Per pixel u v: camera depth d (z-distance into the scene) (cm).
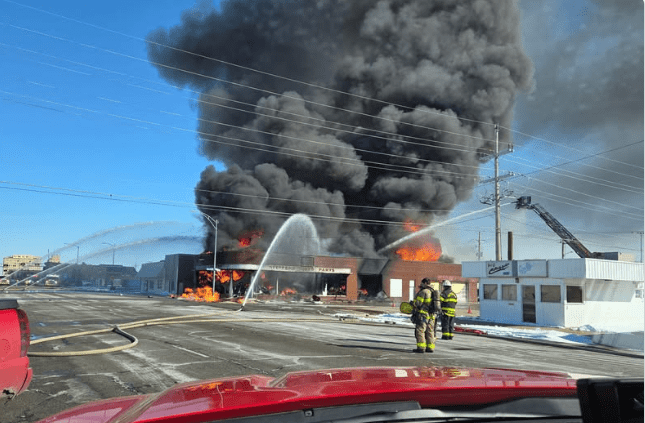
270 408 146
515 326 2062
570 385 169
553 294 2080
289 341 1192
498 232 2950
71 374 760
